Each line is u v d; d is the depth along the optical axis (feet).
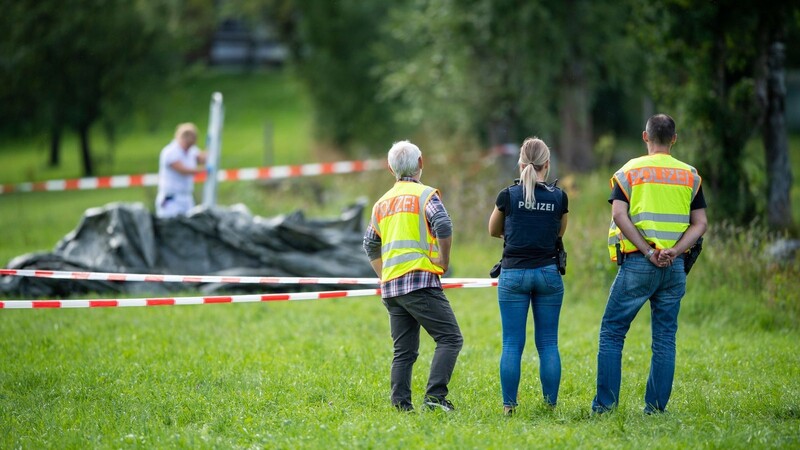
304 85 479.41
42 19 347.77
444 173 204.44
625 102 415.03
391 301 70.79
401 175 72.79
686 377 84.99
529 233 68.64
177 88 407.85
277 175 234.58
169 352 95.25
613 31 272.72
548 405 70.90
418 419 66.85
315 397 76.79
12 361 91.25
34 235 211.41
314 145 465.88
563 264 69.82
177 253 136.56
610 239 69.87
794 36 185.06
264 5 495.00
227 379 82.64
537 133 287.69
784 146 155.22
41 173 419.95
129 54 376.27
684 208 67.51
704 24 151.43
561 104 291.17
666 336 69.62
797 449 59.41
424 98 295.69
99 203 306.96
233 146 501.97
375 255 74.13
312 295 84.58
